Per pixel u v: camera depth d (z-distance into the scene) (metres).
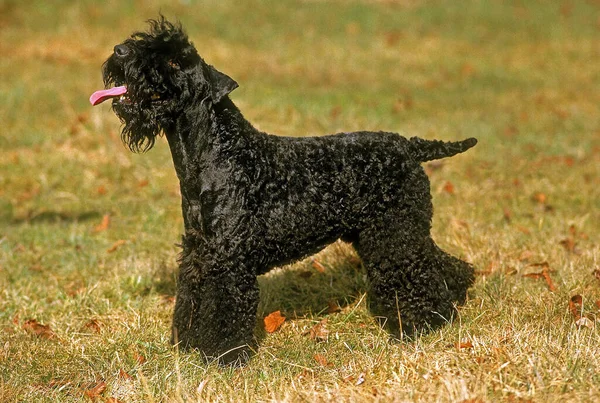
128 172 13.08
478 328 7.25
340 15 25.78
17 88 16.73
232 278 6.67
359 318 8.09
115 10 23.77
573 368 5.97
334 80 19.58
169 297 8.82
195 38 22.30
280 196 6.75
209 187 6.61
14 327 8.20
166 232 10.83
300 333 7.81
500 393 5.71
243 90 17.12
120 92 6.62
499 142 14.92
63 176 12.96
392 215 7.12
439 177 12.68
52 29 22.09
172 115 6.62
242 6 25.56
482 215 11.09
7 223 11.51
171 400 6.12
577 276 8.53
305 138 7.02
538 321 7.38
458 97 18.78
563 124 16.66
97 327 8.16
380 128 15.06
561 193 12.21
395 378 6.14
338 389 6.03
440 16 26.44
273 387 6.37
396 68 21.30
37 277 9.63
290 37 23.45
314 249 7.11
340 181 6.90
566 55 23.47
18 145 14.15
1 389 6.46
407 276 7.20
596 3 28.47
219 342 6.79
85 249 10.41
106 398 6.46
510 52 23.66
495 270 8.84
